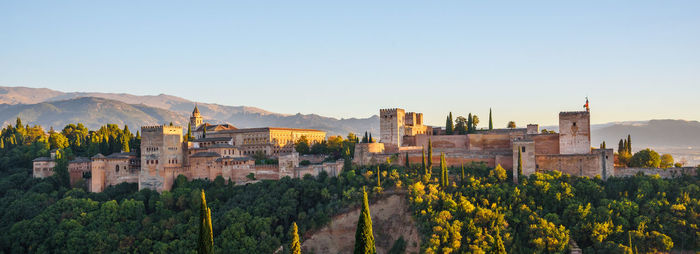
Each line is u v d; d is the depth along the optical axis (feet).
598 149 647.97
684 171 615.98
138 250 595.06
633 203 557.74
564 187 587.68
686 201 557.74
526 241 533.55
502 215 545.03
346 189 645.10
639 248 522.47
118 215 650.02
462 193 604.08
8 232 626.64
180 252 575.38
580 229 538.47
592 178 629.92
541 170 647.97
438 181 637.30
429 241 519.19
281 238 588.91
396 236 581.12
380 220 603.26
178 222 629.10
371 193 622.95
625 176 632.79
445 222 536.42
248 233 588.91
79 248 592.19
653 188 590.96
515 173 633.20
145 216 650.02
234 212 608.60
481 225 543.80
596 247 519.19
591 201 583.17
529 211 560.61
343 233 605.73
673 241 532.32
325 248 597.52
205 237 339.16
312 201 643.86
